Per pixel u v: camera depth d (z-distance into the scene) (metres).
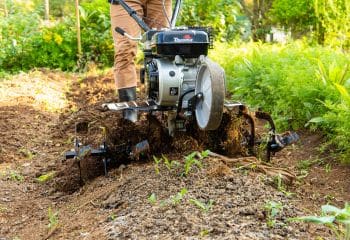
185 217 1.62
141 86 4.07
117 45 2.56
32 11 6.28
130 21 2.55
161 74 2.13
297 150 2.51
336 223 1.67
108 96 4.13
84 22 5.86
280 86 2.93
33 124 3.46
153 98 2.27
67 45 5.77
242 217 1.62
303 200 1.92
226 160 2.08
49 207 2.19
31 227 2.00
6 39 5.71
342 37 4.79
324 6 4.96
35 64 5.73
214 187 1.86
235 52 4.13
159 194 1.87
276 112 2.85
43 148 3.05
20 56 5.73
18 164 2.80
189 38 2.14
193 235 1.52
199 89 2.07
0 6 6.57
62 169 2.57
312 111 2.71
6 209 2.19
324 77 2.74
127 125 2.34
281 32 6.09
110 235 1.62
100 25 5.87
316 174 2.25
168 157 2.24
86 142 2.56
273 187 1.95
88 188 2.25
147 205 1.79
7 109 3.69
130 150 2.29
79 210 2.02
